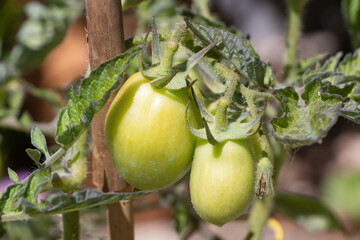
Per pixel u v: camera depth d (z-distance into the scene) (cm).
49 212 45
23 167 113
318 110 46
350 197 153
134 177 48
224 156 46
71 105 46
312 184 160
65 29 83
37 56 82
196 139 48
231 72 47
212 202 47
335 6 158
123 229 54
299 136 45
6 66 80
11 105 77
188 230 69
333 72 53
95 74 46
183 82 47
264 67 51
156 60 48
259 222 64
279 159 59
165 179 48
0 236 54
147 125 46
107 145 48
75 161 51
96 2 49
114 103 47
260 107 51
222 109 47
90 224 76
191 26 48
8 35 96
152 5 71
